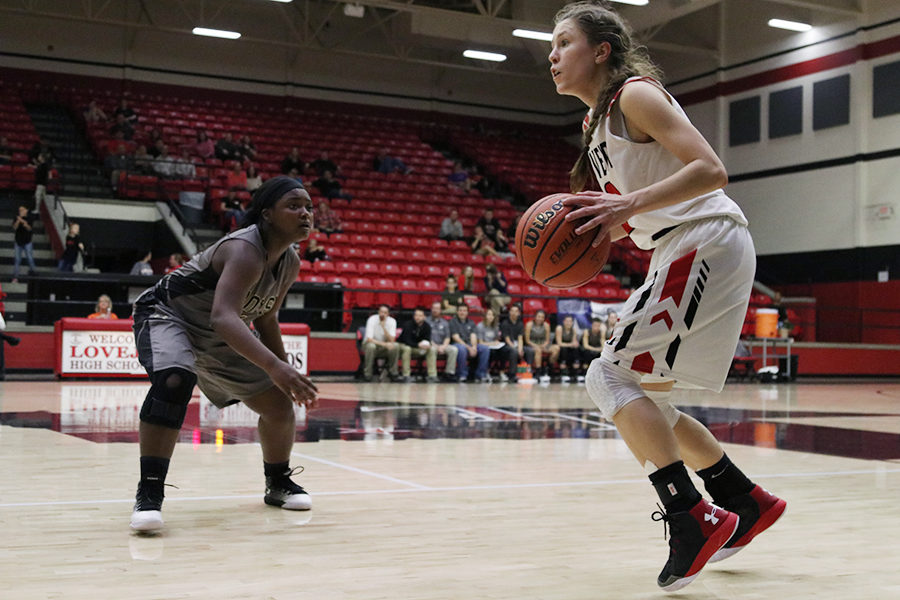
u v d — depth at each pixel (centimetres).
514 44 2127
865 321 1772
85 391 953
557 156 2425
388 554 260
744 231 235
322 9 2277
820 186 1850
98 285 1284
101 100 2078
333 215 1733
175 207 1520
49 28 2102
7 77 2072
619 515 325
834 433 659
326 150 2116
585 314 1494
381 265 1567
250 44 2267
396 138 2280
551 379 1395
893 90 1727
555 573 242
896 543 286
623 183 237
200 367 321
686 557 219
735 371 1556
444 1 2033
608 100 233
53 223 1570
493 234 1838
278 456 331
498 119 2523
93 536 279
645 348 228
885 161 1739
